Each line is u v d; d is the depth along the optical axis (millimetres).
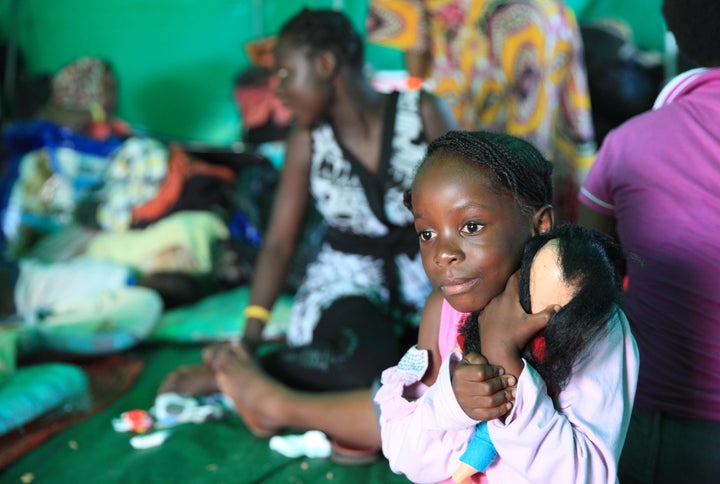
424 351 1512
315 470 2324
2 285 3768
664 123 1659
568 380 1257
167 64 5234
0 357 2873
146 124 5281
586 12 4902
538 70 3137
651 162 1652
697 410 1622
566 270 1202
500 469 1343
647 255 1657
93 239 4094
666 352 1644
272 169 4348
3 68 5199
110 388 3061
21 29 5336
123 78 5270
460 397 1221
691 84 1666
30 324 3291
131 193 4086
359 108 2578
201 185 4074
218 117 5230
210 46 5188
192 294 3811
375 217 2646
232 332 3533
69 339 3262
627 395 1317
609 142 1753
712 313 1596
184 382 2758
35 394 2678
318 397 2361
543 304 1224
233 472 2332
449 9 3238
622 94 4199
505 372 1229
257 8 5113
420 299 2713
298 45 2500
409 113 2604
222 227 4027
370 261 2705
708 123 1618
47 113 4512
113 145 4453
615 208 1753
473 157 1232
